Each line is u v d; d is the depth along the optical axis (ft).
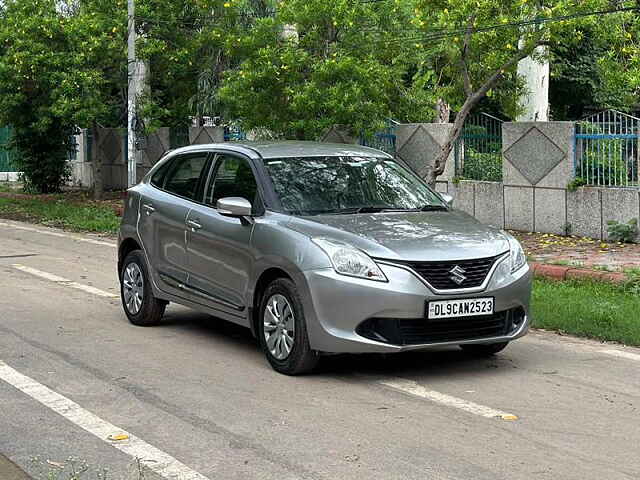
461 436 20.66
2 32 87.81
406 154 71.92
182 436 20.74
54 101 89.61
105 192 104.01
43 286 41.60
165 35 90.53
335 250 24.80
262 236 26.68
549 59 62.64
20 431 21.15
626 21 55.31
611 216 57.62
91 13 87.92
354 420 21.86
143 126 85.87
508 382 25.45
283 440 20.40
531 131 62.18
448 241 25.34
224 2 81.61
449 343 24.93
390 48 70.95
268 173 28.32
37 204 88.48
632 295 38.86
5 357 28.22
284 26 75.51
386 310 24.20
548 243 56.65
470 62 62.69
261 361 27.91
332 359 28.07
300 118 69.51
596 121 58.95
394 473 18.33
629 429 21.24
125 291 33.73
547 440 20.39
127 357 28.40
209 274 29.25
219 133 88.89
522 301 25.94
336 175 28.81
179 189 31.63
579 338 31.48
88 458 19.33
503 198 64.75
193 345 30.12
